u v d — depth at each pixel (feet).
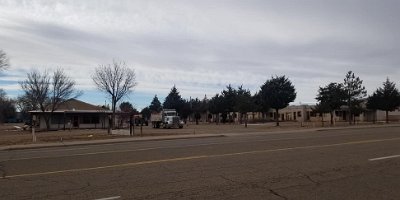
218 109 323.16
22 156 65.67
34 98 249.75
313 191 34.42
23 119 444.14
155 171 44.45
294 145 70.38
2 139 126.21
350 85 215.10
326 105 213.05
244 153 59.26
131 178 40.55
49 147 90.48
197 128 204.64
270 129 161.68
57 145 93.86
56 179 40.83
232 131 149.48
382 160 50.83
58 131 204.85
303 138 86.99
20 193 34.81
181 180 39.24
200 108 363.97
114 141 101.86
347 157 53.78
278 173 42.52
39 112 244.42
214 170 44.62
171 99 376.07
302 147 66.64
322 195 33.06
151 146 77.82
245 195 33.14
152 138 109.09
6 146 92.89
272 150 62.75
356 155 55.72
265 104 243.60
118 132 160.66
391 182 37.88
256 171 43.80
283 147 67.15
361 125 180.24
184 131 160.66
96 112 261.03
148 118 373.61
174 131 162.50
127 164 50.03
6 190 36.09
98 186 36.99
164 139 106.42
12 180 40.86
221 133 130.62
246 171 43.86
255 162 50.16
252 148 66.28
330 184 37.14
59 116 253.65
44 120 250.98
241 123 280.72
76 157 59.93
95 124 261.85
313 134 104.47
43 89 245.24
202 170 44.70
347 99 215.51
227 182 38.14
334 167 45.93
